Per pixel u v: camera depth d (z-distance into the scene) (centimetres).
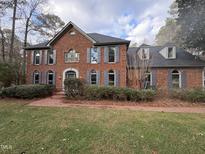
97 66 1802
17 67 2083
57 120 696
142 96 1205
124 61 1742
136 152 432
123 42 1744
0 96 1370
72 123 654
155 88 1541
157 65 1802
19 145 474
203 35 1684
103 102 1191
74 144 475
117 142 485
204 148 452
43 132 565
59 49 1903
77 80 1315
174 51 1888
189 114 823
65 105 1081
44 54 1947
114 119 712
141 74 1661
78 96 1295
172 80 1791
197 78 1747
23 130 587
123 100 1238
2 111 871
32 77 1959
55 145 471
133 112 856
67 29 1891
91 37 1812
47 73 1916
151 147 457
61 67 1880
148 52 1870
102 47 1812
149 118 730
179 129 589
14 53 2702
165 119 714
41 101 1251
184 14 1830
